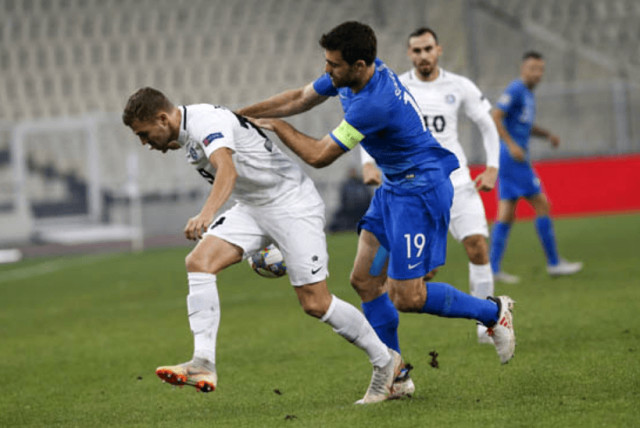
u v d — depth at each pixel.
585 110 60.97
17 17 77.88
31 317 32.12
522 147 31.64
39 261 53.91
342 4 76.31
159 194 64.19
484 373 18.16
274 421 15.23
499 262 32.31
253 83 73.19
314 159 15.62
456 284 32.62
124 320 29.81
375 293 17.00
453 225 21.97
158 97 14.84
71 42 76.44
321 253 15.94
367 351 16.16
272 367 20.66
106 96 73.56
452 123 22.77
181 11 77.44
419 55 22.61
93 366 22.33
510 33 71.00
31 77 74.88
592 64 69.75
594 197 56.28
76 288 39.78
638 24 71.56
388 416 14.91
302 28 75.88
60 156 69.19
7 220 63.59
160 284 39.09
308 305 15.95
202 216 14.02
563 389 16.11
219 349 23.38
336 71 14.95
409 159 15.92
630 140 60.34
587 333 21.58
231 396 17.95
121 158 67.12
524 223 55.50
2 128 63.91
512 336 16.78
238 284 37.38
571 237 45.53
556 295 28.08
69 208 64.94
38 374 21.75
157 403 17.80
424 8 73.69
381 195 16.69
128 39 76.31
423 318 25.42
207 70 74.12
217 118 15.02
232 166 14.61
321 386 18.30
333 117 59.06
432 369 18.97
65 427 16.22
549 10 73.06
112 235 64.19
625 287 28.55
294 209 15.80
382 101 15.21
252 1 77.31
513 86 30.94
